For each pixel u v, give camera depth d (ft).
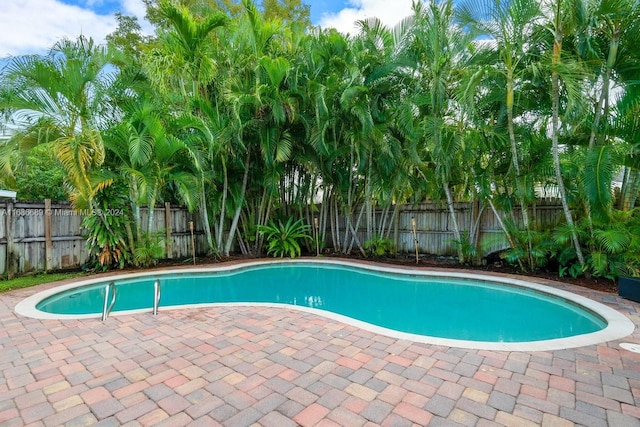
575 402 7.33
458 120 22.67
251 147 29.01
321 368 8.92
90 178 20.12
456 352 9.96
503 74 19.48
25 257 20.62
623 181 19.80
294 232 31.35
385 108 26.91
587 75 16.85
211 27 24.57
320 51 26.61
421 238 30.17
